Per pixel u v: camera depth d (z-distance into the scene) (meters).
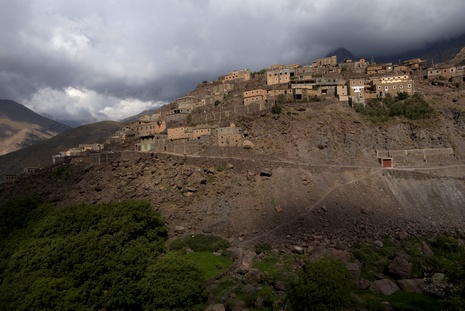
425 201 107.56
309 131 137.38
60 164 152.62
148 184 121.69
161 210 111.06
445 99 149.50
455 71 174.38
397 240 93.44
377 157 128.38
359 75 190.00
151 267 75.38
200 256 91.06
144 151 144.50
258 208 107.12
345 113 145.88
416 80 178.00
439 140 131.75
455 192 109.25
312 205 106.25
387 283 75.62
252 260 87.25
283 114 146.75
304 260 83.19
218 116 163.25
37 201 115.12
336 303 60.41
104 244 82.12
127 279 74.12
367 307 66.38
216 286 76.75
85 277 75.44
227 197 112.56
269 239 95.94
